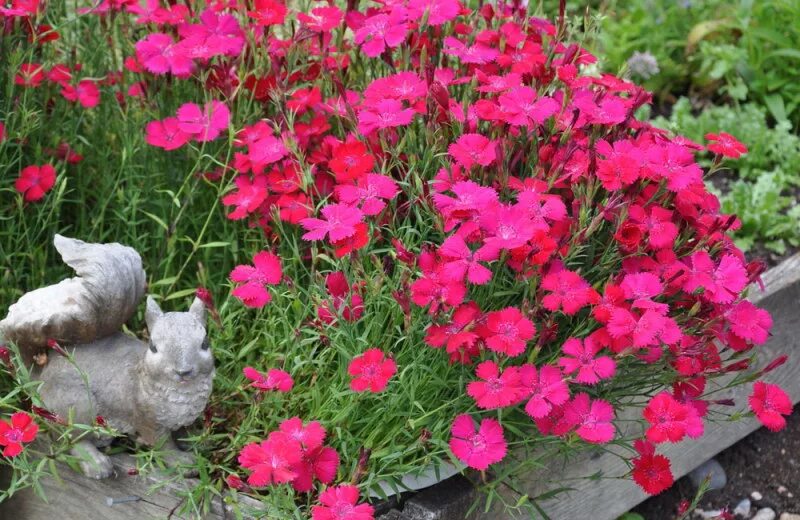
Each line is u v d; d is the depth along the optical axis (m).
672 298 1.05
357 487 0.98
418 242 1.04
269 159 1.07
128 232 1.16
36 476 0.99
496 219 0.97
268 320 1.08
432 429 1.02
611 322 0.97
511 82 1.06
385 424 1.03
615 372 1.05
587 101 1.04
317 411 1.03
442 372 1.03
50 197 1.15
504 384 0.96
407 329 0.99
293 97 1.12
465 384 1.03
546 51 1.14
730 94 1.49
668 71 1.52
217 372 1.09
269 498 0.98
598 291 1.05
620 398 1.08
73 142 1.18
